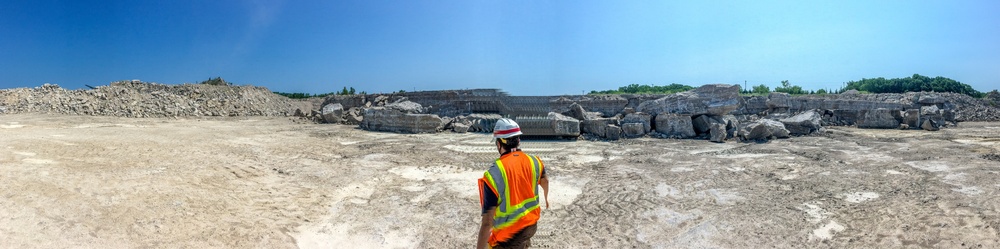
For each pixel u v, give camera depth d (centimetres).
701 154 1248
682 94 1828
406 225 620
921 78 4234
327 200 735
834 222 617
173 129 1856
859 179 877
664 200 746
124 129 1761
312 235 579
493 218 349
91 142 1182
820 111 2456
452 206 707
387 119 2039
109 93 3036
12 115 2420
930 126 1973
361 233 589
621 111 2516
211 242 528
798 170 985
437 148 1399
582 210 691
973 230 559
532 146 1450
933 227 576
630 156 1225
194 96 3403
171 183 752
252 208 669
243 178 857
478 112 2331
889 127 2083
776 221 626
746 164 1071
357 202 730
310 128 2169
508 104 1786
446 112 2444
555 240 564
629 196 773
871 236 558
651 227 611
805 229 592
